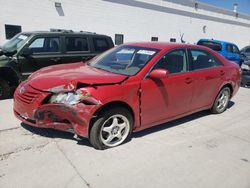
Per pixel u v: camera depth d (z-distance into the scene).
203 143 3.96
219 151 3.74
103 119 3.32
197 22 21.33
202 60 4.69
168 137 4.07
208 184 2.93
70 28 12.96
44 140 3.66
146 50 4.07
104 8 14.15
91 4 13.50
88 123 3.21
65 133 3.89
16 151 3.34
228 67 5.28
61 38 6.39
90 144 3.61
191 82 4.32
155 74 3.59
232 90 5.57
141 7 16.19
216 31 23.92
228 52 11.65
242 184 2.97
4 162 3.07
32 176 2.85
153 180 2.93
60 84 3.31
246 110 5.91
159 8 17.47
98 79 3.31
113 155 3.39
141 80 3.59
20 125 4.14
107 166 3.14
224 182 2.99
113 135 3.54
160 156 3.46
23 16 11.28
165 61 3.96
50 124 3.36
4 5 10.63
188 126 4.62
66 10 12.61
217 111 5.38
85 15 13.39
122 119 3.55
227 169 3.27
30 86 3.48
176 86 4.06
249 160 3.54
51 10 12.10
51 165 3.08
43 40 6.09
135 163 3.24
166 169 3.17
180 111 4.37
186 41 20.78
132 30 16.05
